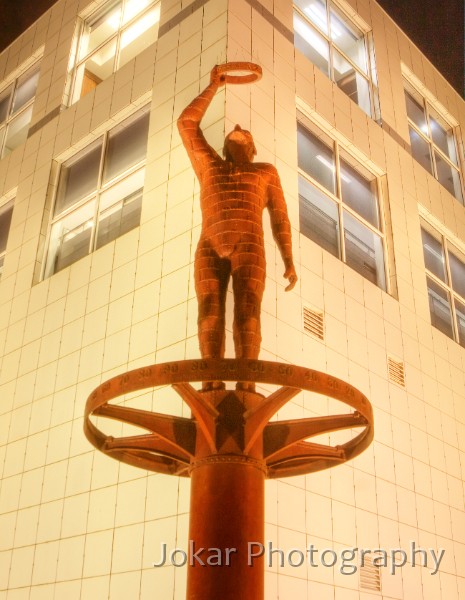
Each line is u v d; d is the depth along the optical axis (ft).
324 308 54.70
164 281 50.52
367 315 59.67
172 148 56.59
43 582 47.62
